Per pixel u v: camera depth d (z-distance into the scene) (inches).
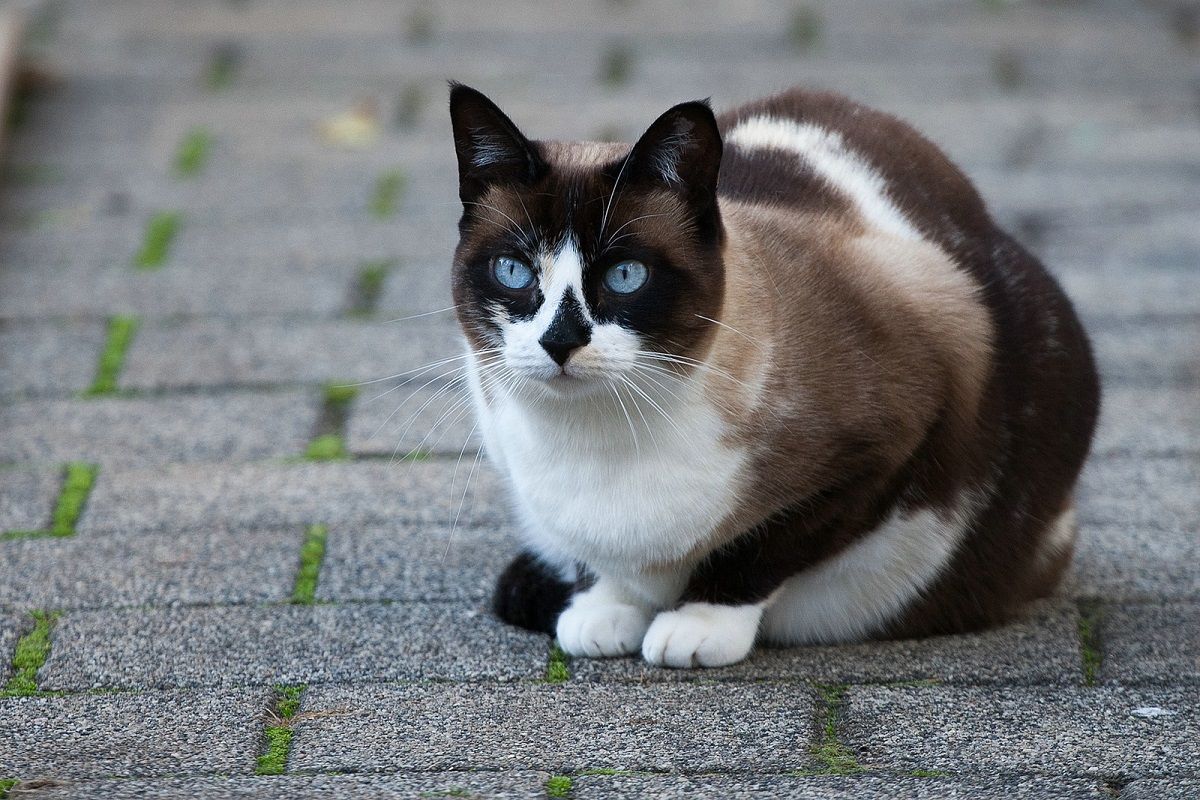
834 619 201.0
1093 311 310.5
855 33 469.7
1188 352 293.7
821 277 186.7
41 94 425.7
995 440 196.7
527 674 190.2
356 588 214.4
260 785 162.2
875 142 217.0
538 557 206.2
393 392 279.3
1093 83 431.2
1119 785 162.2
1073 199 362.0
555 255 174.4
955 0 502.9
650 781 162.9
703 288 175.3
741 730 174.9
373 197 364.8
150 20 486.9
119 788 161.0
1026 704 181.0
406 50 458.3
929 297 191.5
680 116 169.8
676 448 179.0
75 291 318.0
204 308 311.7
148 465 254.2
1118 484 247.4
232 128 404.8
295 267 329.4
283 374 286.2
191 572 218.5
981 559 199.9
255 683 188.7
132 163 383.6
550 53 453.4
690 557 188.1
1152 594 212.4
